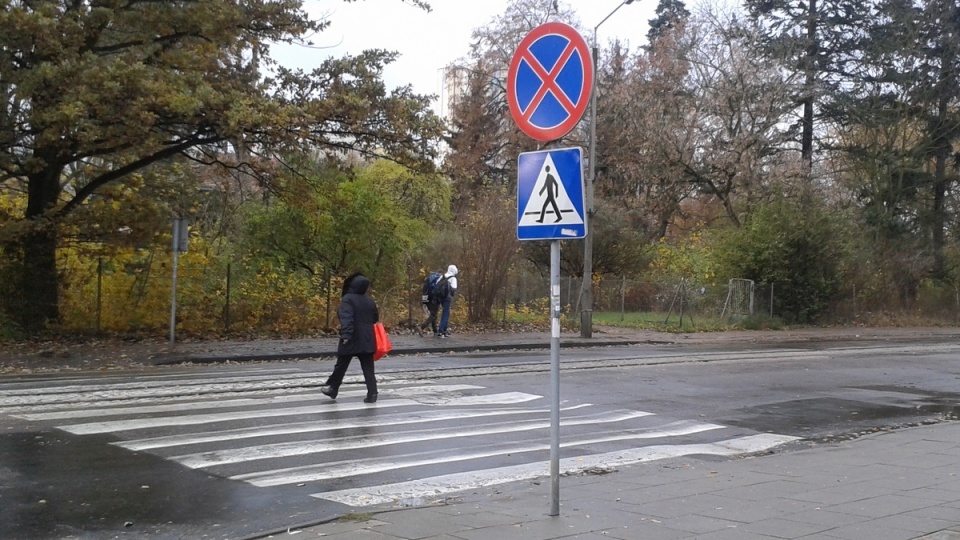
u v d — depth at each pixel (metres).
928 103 41.66
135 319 21.83
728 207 39.72
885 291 39.75
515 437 10.31
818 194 37.25
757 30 41.66
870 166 41.72
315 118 19.83
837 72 43.53
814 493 7.48
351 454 9.03
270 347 19.78
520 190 6.40
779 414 12.88
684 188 41.72
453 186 39.06
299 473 8.14
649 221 42.66
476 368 16.98
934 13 41.72
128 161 21.58
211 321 22.33
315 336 22.83
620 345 25.08
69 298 21.44
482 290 27.20
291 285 23.89
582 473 8.46
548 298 30.53
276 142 20.17
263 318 23.09
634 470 8.61
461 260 27.39
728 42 39.31
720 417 12.45
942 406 14.14
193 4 19.52
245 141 19.97
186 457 8.64
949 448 10.00
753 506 6.95
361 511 6.83
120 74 17.53
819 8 43.62
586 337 25.77
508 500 7.14
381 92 21.20
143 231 21.47
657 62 42.88
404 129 21.02
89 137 17.64
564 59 6.28
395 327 25.33
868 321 37.72
